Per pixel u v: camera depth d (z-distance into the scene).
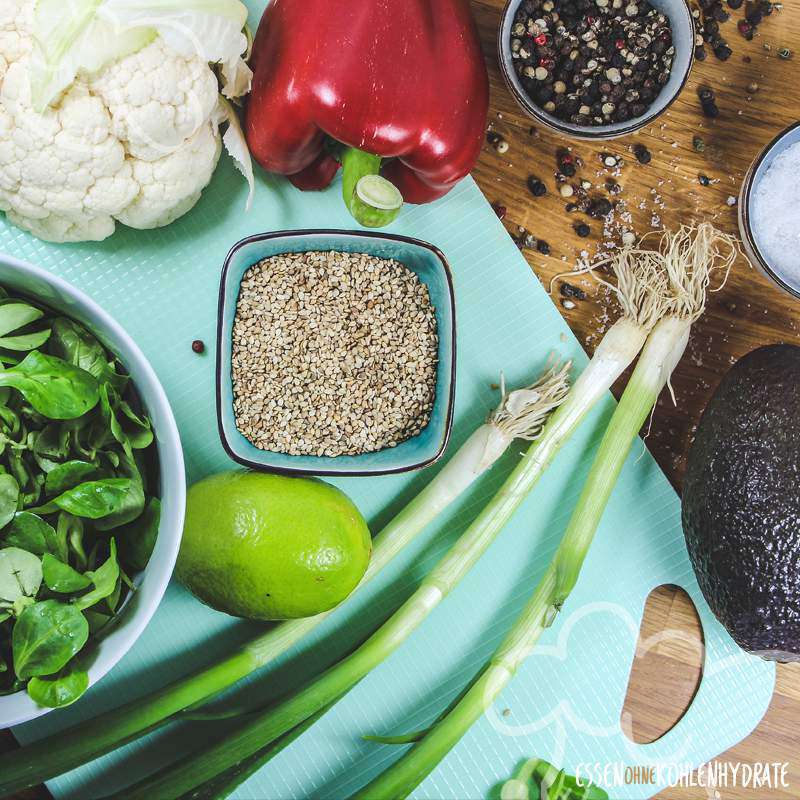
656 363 0.58
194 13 0.52
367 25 0.53
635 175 0.61
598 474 0.58
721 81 0.61
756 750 0.60
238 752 0.54
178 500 0.51
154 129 0.53
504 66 0.58
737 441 0.55
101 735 0.53
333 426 0.58
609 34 0.59
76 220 0.55
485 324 0.59
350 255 0.58
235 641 0.58
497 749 0.59
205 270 0.58
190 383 0.58
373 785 0.56
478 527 0.57
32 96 0.51
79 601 0.49
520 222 0.60
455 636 0.59
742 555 0.55
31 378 0.49
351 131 0.54
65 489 0.50
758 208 0.59
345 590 0.54
